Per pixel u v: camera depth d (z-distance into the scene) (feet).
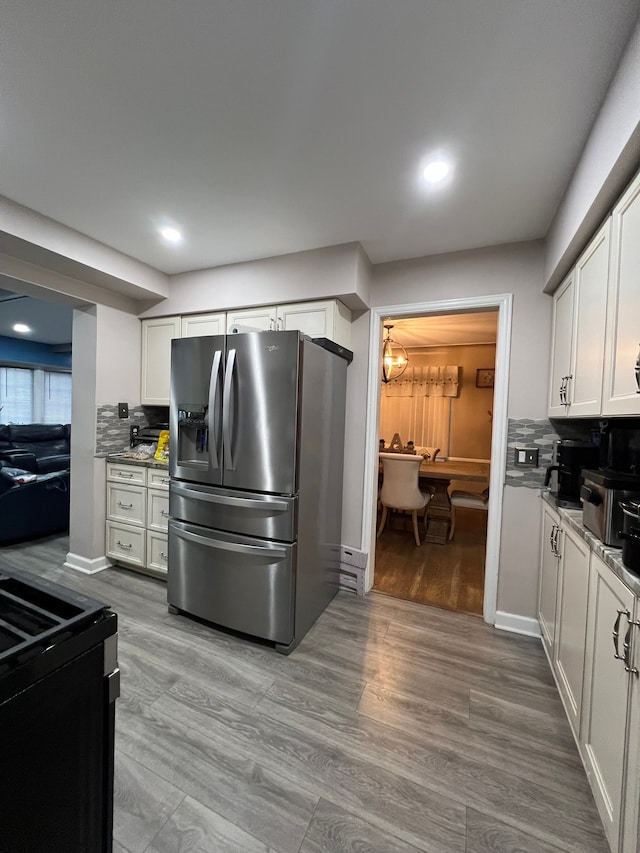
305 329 7.98
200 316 9.28
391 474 11.57
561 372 6.10
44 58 3.66
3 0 3.11
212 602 6.88
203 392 7.02
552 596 5.93
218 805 3.83
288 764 4.31
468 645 6.70
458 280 7.56
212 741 4.59
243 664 6.04
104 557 9.60
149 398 10.10
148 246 7.91
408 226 6.69
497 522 7.30
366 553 8.45
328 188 5.72
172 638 6.70
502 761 4.42
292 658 6.22
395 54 3.52
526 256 7.07
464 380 17.37
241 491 6.64
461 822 3.73
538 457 7.03
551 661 5.88
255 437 6.46
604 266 4.36
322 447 7.24
